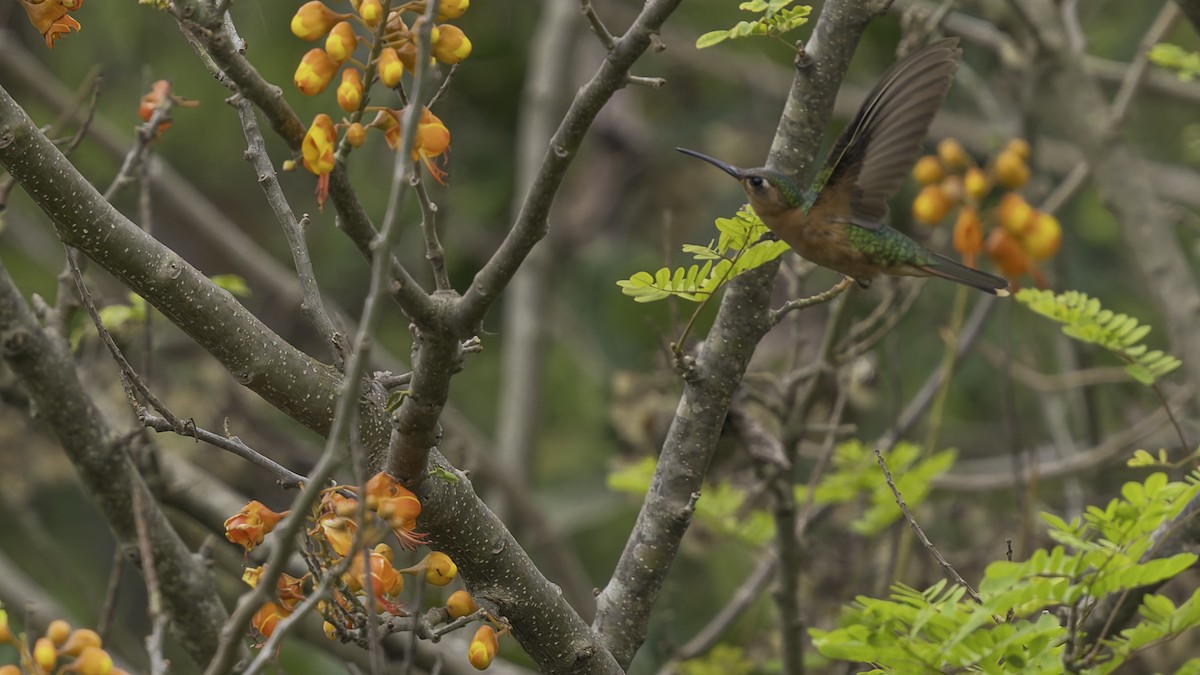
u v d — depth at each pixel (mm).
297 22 4508
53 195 5141
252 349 5461
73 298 8125
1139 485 5078
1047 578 4660
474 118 17562
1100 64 13984
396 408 5367
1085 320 7762
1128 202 10641
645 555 6625
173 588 8047
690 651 10547
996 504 13250
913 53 6355
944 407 15352
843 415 10930
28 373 7559
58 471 12938
